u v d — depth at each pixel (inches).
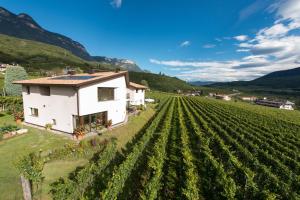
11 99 1475.1
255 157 754.2
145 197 449.1
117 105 1203.9
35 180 476.1
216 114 2007.9
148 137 935.7
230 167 684.1
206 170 674.8
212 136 1020.5
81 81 931.3
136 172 651.5
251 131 1230.9
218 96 6678.2
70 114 949.8
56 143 836.0
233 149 904.9
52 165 653.9
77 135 886.4
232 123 1476.4
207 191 559.8
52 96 1013.2
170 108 2091.5
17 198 471.8
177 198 517.0
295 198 489.1
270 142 1014.4
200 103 3348.9
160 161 659.4
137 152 714.8
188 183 511.2
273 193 502.0
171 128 1255.5
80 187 496.1
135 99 1989.4
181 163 706.2
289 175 617.9
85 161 698.8
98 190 528.1
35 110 1139.9
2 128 935.7
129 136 1055.6
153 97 3592.5
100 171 604.7
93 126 1050.7
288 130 1393.9
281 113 2856.8
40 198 481.1
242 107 3137.3
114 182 483.5
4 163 643.5
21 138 893.2
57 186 471.2
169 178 613.3
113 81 1144.8
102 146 816.9
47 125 1022.4
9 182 534.0
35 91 1101.1
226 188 496.7
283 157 776.9
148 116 1668.3
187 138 983.0
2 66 5408.5
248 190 529.0
